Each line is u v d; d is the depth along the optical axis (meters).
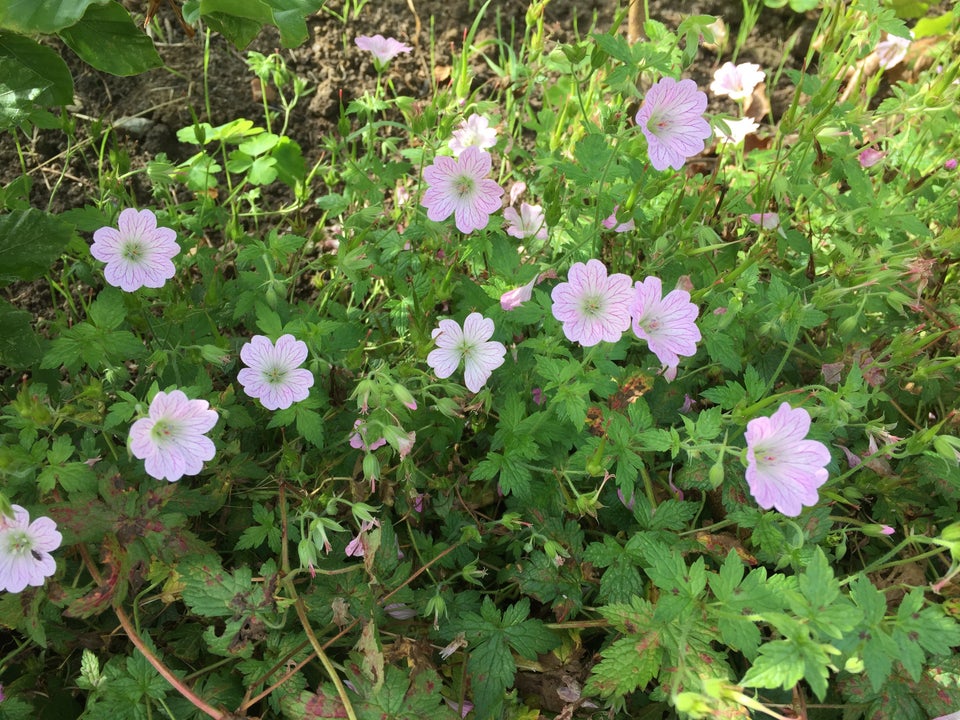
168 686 0.26
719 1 0.56
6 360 0.30
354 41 0.52
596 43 0.31
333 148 0.41
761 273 0.36
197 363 0.31
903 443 0.33
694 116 0.30
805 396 0.31
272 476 0.30
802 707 0.27
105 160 0.46
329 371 0.32
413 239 0.35
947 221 0.38
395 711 0.26
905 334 0.31
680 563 0.25
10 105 0.31
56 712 0.28
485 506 0.33
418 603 0.29
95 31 0.30
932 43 0.51
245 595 0.26
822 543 0.29
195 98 0.48
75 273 0.37
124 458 0.29
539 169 0.39
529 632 0.28
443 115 0.39
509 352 0.33
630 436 0.28
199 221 0.39
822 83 0.36
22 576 0.24
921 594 0.25
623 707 0.28
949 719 0.27
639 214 0.34
